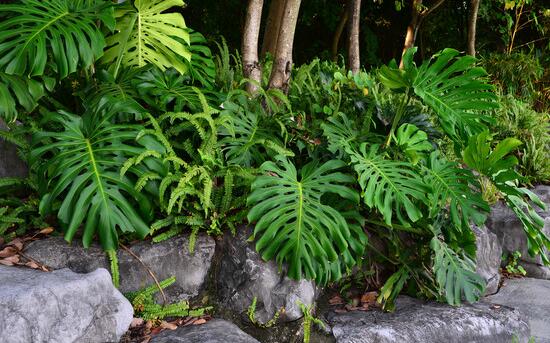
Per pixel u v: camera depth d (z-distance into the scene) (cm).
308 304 330
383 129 434
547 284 459
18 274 281
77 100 382
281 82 442
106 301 285
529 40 1180
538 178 639
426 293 373
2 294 246
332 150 355
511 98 795
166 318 316
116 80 383
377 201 333
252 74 452
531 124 702
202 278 329
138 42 407
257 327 321
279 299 322
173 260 324
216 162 346
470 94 369
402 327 329
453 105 376
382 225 368
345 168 367
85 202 295
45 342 249
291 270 313
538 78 974
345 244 319
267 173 353
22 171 362
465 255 394
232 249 331
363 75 543
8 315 240
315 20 1062
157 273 321
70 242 309
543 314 399
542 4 1129
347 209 355
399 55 1139
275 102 439
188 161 363
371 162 353
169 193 334
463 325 338
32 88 327
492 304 377
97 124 323
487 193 523
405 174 371
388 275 387
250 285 322
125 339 293
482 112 702
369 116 405
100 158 312
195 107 359
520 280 468
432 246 364
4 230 323
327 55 957
